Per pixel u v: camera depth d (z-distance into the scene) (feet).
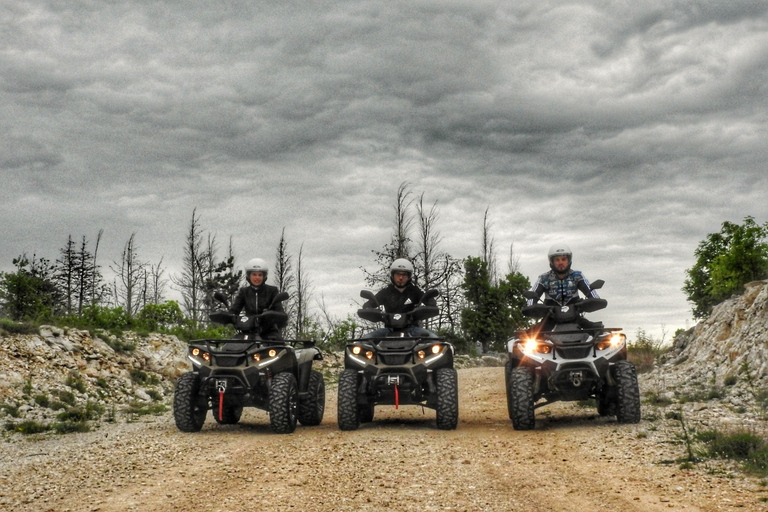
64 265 140.36
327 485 20.31
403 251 126.93
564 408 39.73
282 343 33.14
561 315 32.55
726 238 58.75
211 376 31.19
